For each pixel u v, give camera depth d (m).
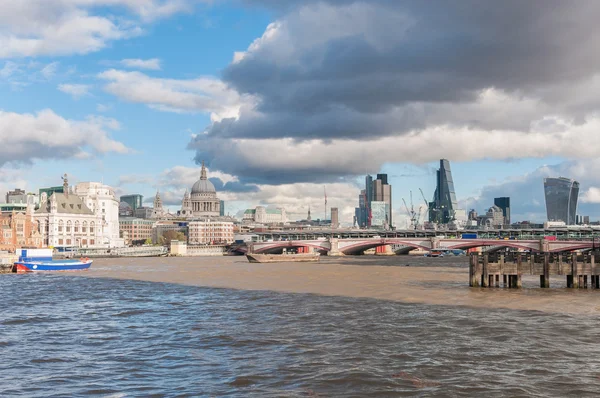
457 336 55.38
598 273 96.50
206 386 39.00
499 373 41.78
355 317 67.50
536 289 97.56
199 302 85.12
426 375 41.28
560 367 43.41
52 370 43.72
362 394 37.06
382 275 141.12
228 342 53.19
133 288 111.50
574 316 67.94
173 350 50.16
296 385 39.00
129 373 42.62
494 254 100.75
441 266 194.25
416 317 67.38
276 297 90.19
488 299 84.25
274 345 51.59
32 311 77.06
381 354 47.72
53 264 180.00
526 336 55.34
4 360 47.09
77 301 89.06
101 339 55.62
